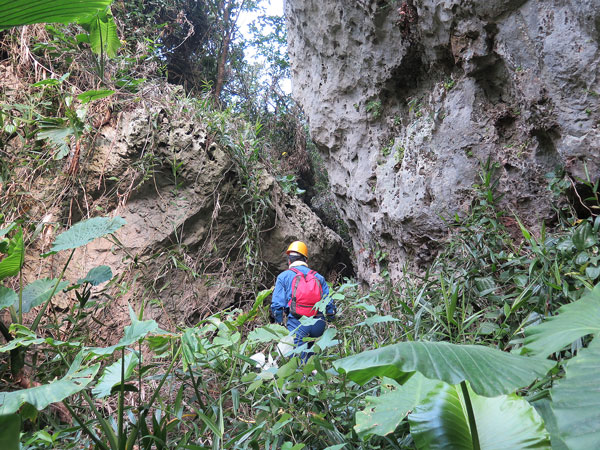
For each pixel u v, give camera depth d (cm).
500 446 116
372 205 514
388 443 163
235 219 500
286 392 172
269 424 171
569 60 314
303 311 352
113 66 461
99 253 404
